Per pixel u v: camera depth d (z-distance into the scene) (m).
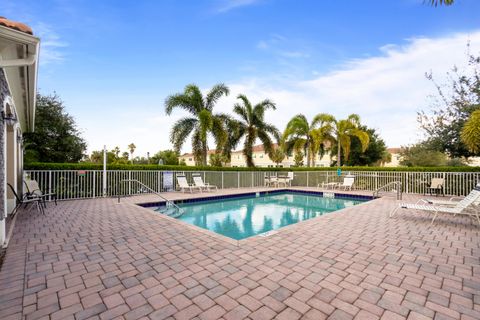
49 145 13.39
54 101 13.92
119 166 10.89
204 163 15.02
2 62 3.03
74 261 3.39
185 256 3.58
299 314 2.20
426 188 12.16
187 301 2.40
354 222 5.84
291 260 3.45
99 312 2.22
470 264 3.34
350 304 2.36
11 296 2.48
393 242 4.30
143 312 2.22
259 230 6.71
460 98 13.87
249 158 17.42
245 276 2.94
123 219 6.01
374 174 14.10
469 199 5.87
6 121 4.98
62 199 9.30
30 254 3.64
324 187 16.08
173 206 9.61
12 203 6.81
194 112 15.48
